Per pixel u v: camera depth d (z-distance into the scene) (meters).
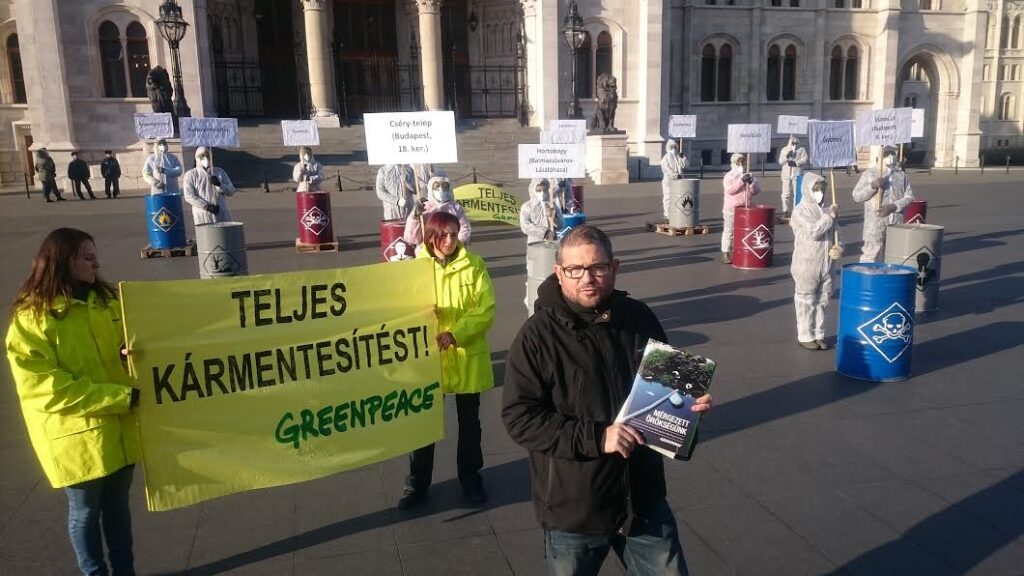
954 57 41.47
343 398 4.36
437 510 4.64
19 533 4.39
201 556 4.14
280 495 4.86
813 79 40.72
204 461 3.97
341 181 26.27
